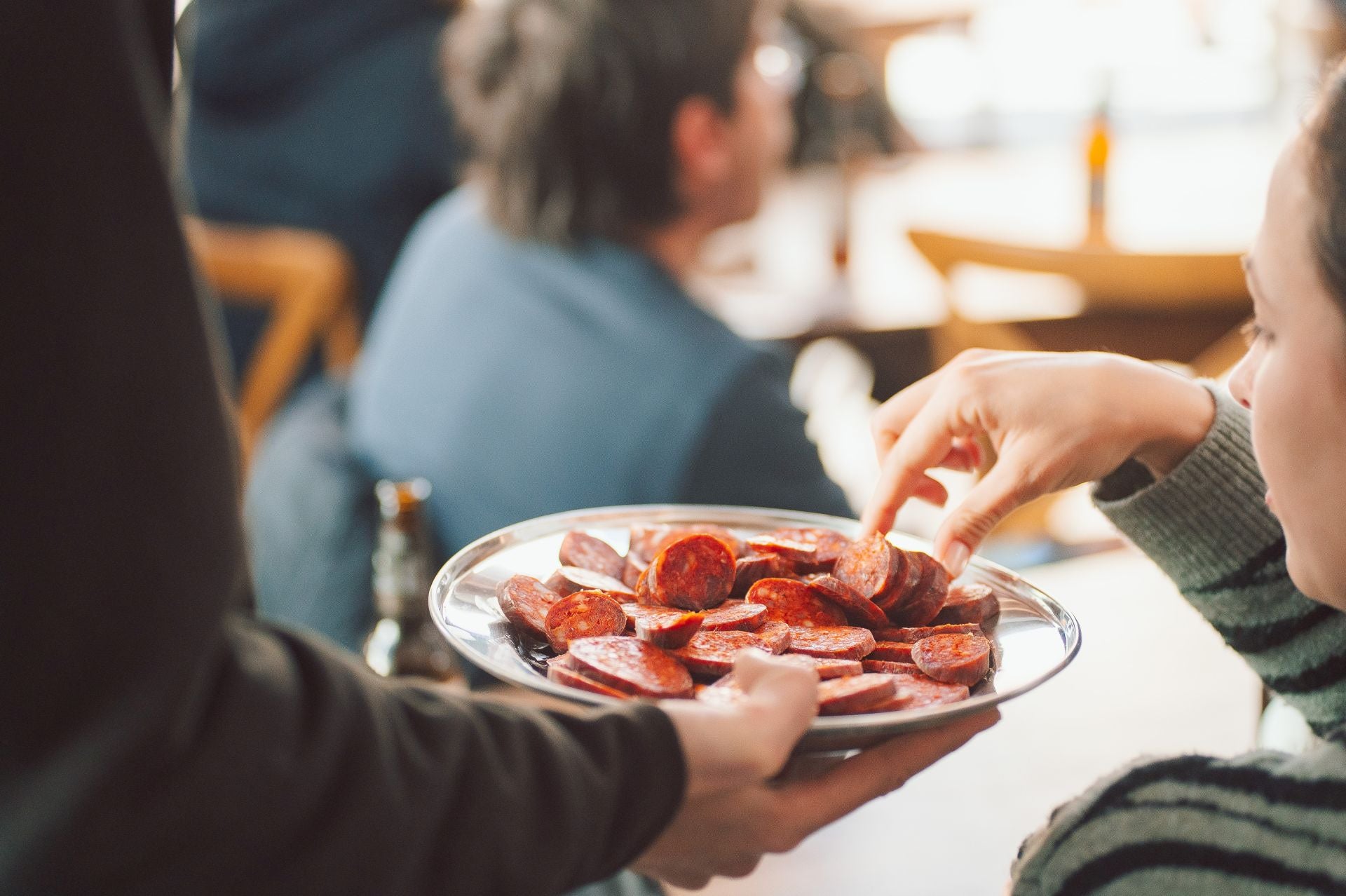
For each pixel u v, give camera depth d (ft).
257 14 8.86
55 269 2.05
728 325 5.29
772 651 2.86
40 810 2.11
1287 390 2.75
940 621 3.09
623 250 5.39
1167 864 2.76
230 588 2.18
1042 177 13.87
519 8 5.41
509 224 5.47
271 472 5.53
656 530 3.32
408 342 5.70
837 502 5.24
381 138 9.01
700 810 2.69
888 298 10.25
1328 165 2.65
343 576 5.08
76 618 2.08
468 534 5.50
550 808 2.40
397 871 2.29
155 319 2.11
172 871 2.16
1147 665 4.41
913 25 20.52
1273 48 16.96
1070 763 3.95
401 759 2.32
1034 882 2.93
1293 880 2.65
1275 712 3.74
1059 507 11.66
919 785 3.88
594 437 5.05
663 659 2.78
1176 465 3.48
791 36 11.73
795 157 11.63
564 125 5.30
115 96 2.09
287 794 2.22
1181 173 13.39
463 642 2.84
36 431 2.06
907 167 14.35
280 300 8.39
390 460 5.65
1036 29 20.49
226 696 2.20
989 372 3.42
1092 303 8.49
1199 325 8.59
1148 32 20.45
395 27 9.01
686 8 5.32
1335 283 2.64
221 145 9.20
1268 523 3.40
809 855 3.62
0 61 2.03
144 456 2.10
